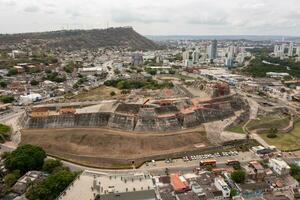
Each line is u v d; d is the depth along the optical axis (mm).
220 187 130625
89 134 188375
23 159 143375
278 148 189875
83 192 114062
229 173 146000
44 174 139125
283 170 149000
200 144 188875
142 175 128750
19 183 130250
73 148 176875
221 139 197625
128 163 162750
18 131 198250
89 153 172000
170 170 155625
